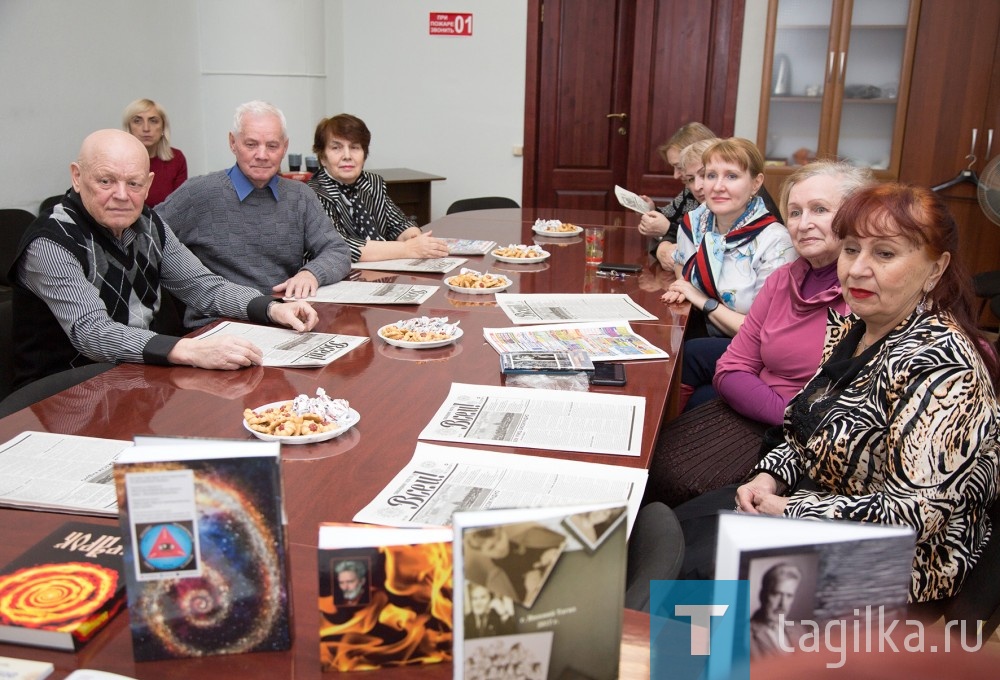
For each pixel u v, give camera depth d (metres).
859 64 4.84
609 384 1.66
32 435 1.37
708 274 2.54
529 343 1.93
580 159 6.10
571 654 0.72
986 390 1.26
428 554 0.76
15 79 3.79
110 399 1.56
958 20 4.56
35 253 1.94
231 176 2.67
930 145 4.76
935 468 1.22
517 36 5.88
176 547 0.76
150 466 0.74
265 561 0.78
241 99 5.30
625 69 5.88
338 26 5.96
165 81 4.91
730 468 1.84
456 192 6.28
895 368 1.28
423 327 1.95
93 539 1.00
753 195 2.63
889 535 0.65
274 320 2.11
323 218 2.83
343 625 0.77
